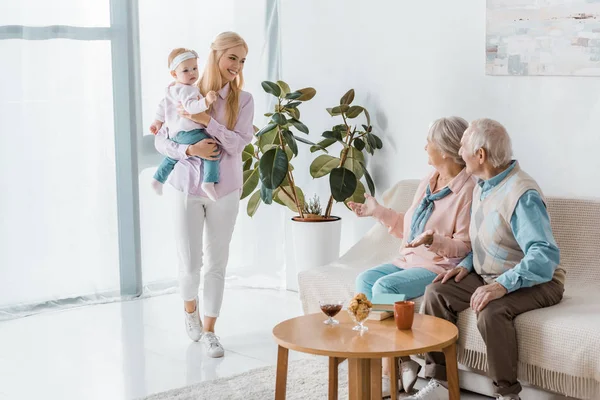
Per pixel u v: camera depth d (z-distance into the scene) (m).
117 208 5.08
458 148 3.40
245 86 5.35
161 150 3.94
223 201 3.91
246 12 5.30
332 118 4.82
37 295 4.79
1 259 4.66
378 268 3.53
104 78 4.95
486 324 2.97
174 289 5.29
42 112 4.73
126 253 5.12
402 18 4.37
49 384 3.59
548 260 2.97
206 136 3.86
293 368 3.64
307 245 4.63
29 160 4.71
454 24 4.13
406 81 4.39
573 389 2.87
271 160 4.34
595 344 2.78
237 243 5.47
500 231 3.13
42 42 4.70
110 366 3.82
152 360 3.89
